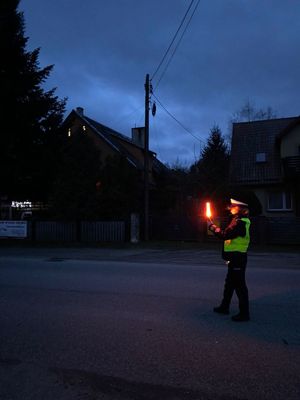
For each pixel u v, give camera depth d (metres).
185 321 6.06
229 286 6.38
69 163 21.61
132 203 21.72
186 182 32.25
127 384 3.95
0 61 23.56
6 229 23.06
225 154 38.53
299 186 24.97
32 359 4.59
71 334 5.45
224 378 4.08
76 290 8.34
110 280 9.53
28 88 24.00
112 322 6.01
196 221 20.88
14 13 24.00
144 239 21.25
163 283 9.11
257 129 29.38
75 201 21.28
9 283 9.18
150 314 6.45
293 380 4.04
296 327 5.77
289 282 9.37
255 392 3.78
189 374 4.17
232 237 6.14
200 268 11.62
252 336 5.37
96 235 21.48
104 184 21.45
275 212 25.47
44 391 3.81
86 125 32.12
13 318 6.25
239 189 19.83
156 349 4.88
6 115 23.02
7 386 3.93
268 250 17.38
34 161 23.97
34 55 24.62
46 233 22.41
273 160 26.69
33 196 25.73
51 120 25.02
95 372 4.23
